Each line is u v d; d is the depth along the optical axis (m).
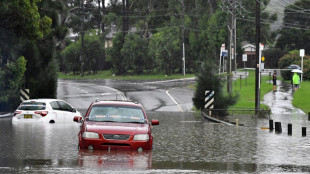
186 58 152.50
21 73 54.59
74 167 20.09
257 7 57.84
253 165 21.77
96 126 23.73
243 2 145.75
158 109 63.12
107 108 25.50
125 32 159.62
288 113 57.62
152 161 22.16
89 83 110.94
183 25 143.62
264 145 29.28
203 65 58.00
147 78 132.50
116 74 154.00
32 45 58.03
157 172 19.38
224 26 137.62
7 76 54.12
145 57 151.62
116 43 153.88
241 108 59.59
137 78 133.75
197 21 160.62
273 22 159.38
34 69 59.31
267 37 158.00
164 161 22.44
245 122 47.41
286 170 20.48
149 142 23.83
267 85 93.19
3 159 22.33
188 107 65.62
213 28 139.00
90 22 192.50
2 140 29.80
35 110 41.03
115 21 185.25
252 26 147.25
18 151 25.06
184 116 53.34
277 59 147.25
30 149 25.84
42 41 61.19
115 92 86.00
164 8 179.00
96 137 23.28
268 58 147.88
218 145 29.06
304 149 27.50
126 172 19.14
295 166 21.58
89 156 22.75
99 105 25.67
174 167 20.78
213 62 58.28
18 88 57.31
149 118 50.28
